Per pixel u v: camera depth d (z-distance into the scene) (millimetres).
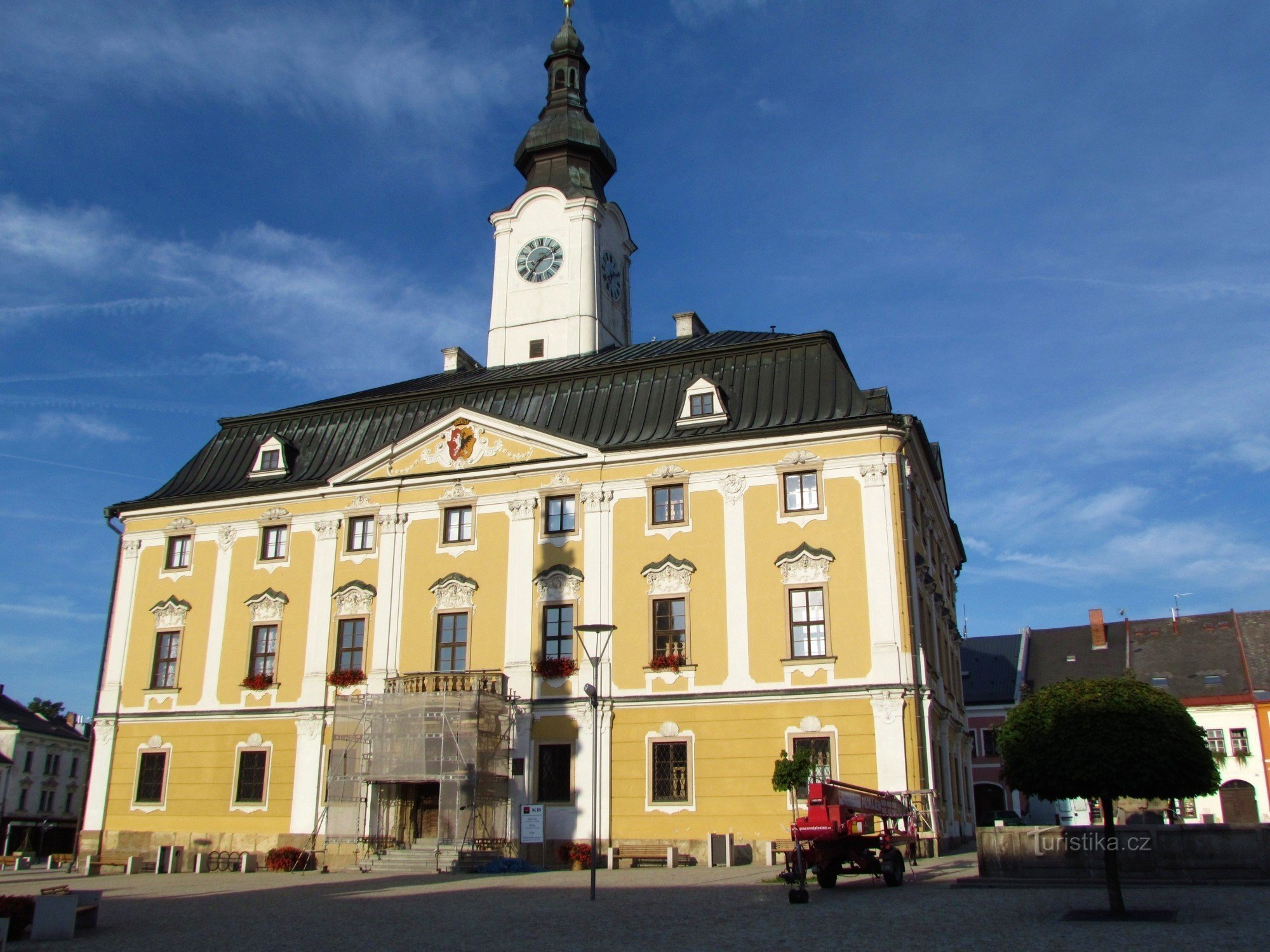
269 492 45625
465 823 37062
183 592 46156
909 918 19766
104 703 45688
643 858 36000
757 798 36031
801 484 38469
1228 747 67812
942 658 44500
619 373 43781
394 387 54594
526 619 40375
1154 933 17188
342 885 31375
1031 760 20312
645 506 40062
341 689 42125
